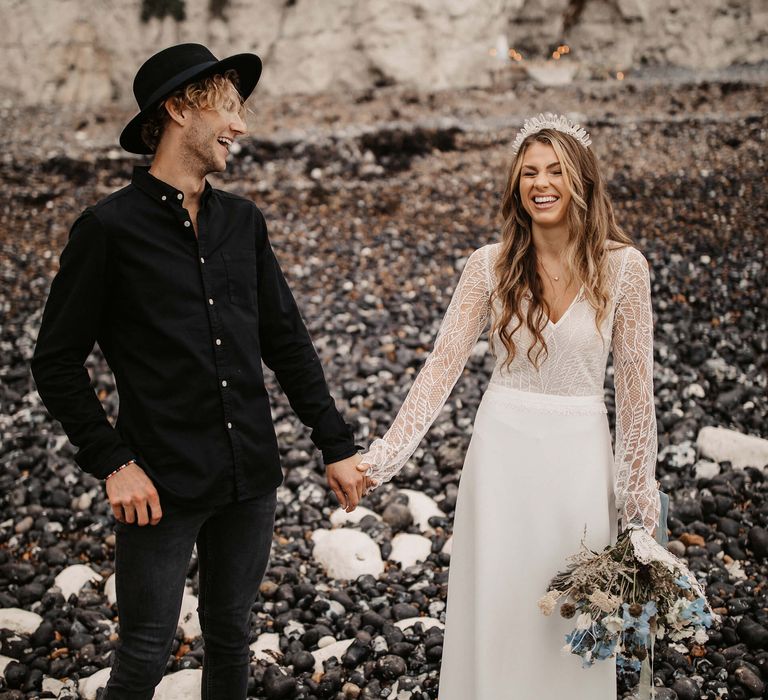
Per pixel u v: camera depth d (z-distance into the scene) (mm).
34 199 8703
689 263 6730
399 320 6469
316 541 4031
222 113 2266
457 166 9023
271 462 2438
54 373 2188
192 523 2326
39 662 3254
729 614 3297
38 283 7297
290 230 8070
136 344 2271
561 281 2408
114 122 10430
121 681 2312
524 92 10734
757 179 7766
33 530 4332
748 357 5473
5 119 10406
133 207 2244
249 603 2516
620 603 2184
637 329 2367
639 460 2371
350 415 5238
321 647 3307
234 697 2568
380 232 7934
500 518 2434
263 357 2609
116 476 2205
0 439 5219
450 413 5195
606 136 9062
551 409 2416
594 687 2418
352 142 9367
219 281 2326
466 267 2539
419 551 3943
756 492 4168
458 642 2529
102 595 3756
